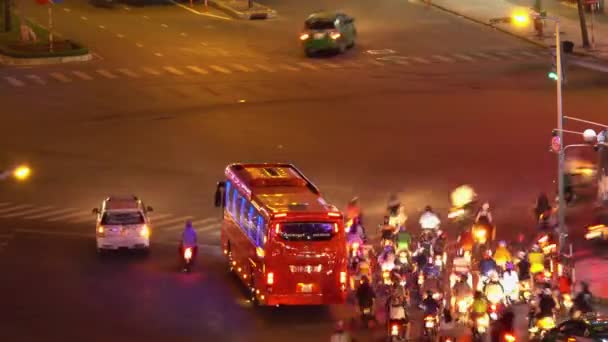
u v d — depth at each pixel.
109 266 95.19
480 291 79.81
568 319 74.88
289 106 149.88
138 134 136.75
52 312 83.88
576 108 149.00
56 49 173.88
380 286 87.50
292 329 81.12
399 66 173.38
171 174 122.00
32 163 125.19
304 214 81.69
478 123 142.12
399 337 77.31
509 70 171.25
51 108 147.25
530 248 91.00
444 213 110.69
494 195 115.50
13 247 99.69
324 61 176.25
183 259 93.81
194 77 164.62
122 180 119.94
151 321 82.19
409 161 126.94
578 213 107.75
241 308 85.31
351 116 145.25
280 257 81.50
